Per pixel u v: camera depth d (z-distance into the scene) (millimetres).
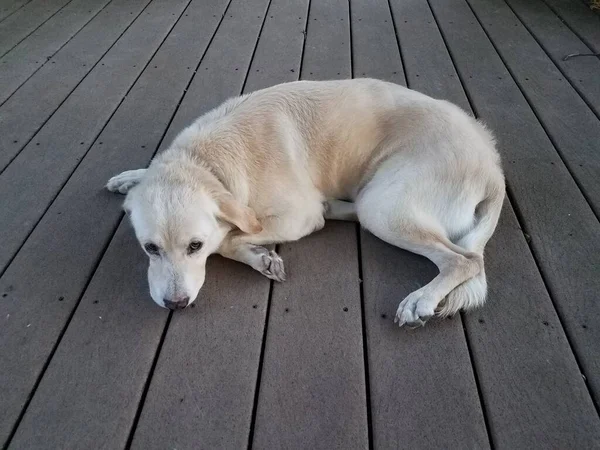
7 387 652
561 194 901
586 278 754
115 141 1070
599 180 928
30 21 1600
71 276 791
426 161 771
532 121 1089
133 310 738
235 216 721
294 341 689
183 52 1403
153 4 1693
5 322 727
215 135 792
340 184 860
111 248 830
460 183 767
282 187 794
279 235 802
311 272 786
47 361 682
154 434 599
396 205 762
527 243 814
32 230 871
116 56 1392
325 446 581
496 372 643
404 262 792
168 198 692
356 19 1557
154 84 1264
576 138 1035
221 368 661
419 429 591
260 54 1388
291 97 843
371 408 613
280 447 582
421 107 824
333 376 647
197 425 605
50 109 1179
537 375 638
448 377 640
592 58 1302
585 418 594
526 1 1601
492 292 740
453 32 1459
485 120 1098
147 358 678
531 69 1272
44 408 627
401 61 1337
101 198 927
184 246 691
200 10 1645
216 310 733
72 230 866
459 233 787
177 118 1134
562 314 709
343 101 833
